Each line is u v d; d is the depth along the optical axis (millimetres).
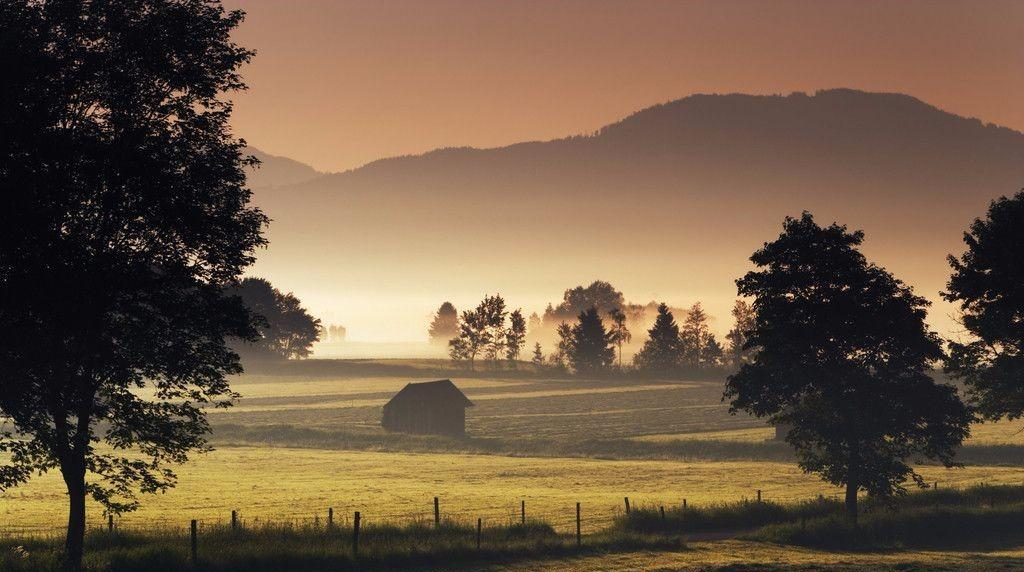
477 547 62750
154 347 53188
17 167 47812
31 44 48781
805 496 107250
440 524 73188
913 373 80875
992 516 80812
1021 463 138625
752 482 122250
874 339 80188
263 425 191375
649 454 158625
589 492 111312
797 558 64188
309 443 176875
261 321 55500
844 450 81750
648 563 61219
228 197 54438
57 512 90750
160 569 52250
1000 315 91500
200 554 55125
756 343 83000
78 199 50969
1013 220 92562
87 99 51656
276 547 57938
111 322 52844
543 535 70688
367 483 121062
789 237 83000
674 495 108062
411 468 140500
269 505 96812
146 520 83875
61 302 48531
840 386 80812
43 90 49438
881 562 61219
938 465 135750
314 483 120500
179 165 53188
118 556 52969
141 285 51906
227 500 101312
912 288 82250
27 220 47094
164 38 52031
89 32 51500
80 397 52562
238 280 55125
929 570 55250
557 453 163625
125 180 50406
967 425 79875
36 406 51469
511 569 58250
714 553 66438
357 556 58406
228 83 54781
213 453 162750
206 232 52625
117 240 53125
